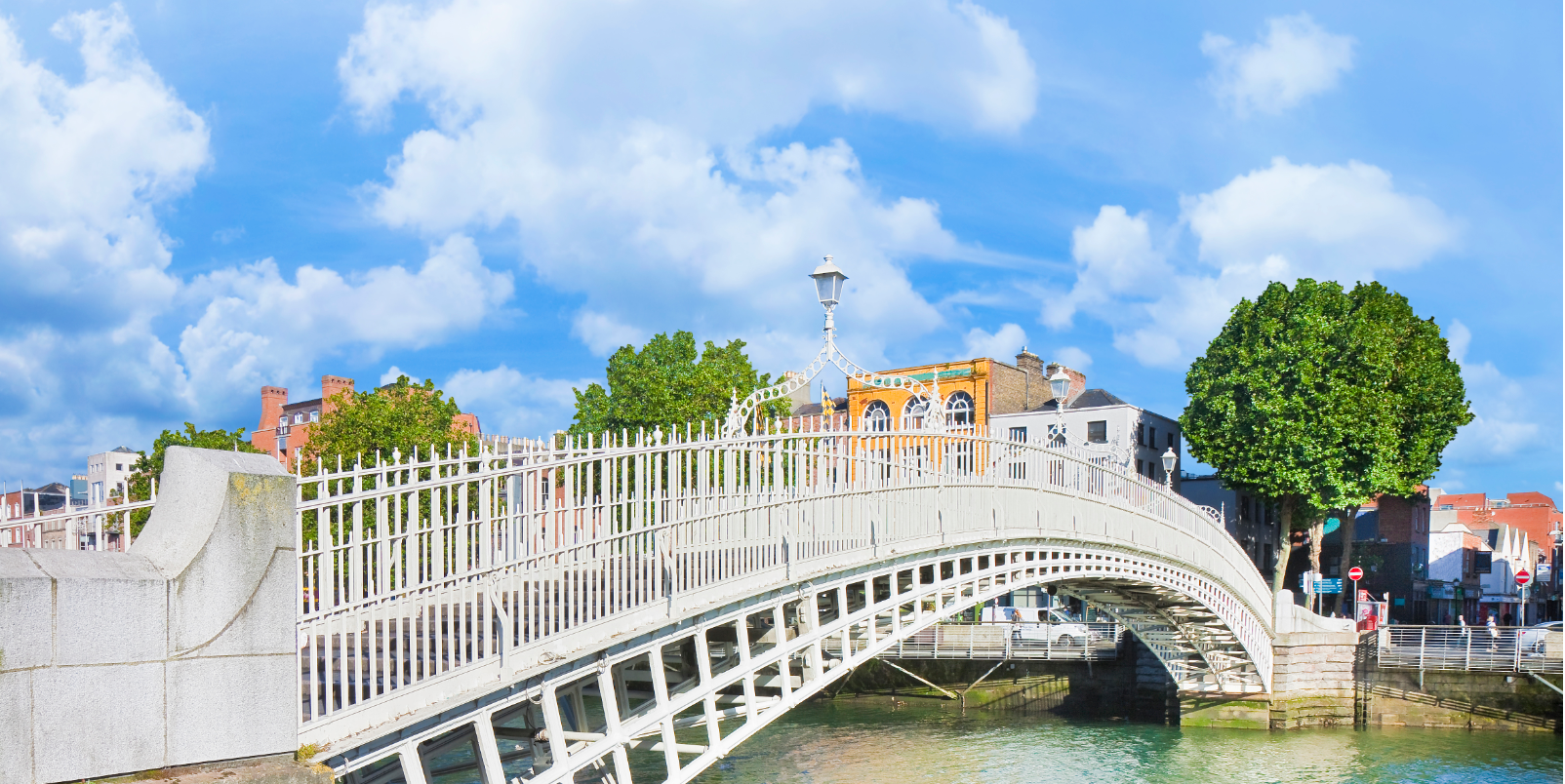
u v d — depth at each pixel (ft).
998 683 163.43
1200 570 115.03
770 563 52.90
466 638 40.98
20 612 25.39
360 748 33.68
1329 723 143.43
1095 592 117.29
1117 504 96.53
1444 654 139.44
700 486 48.47
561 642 40.96
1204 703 144.56
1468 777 112.06
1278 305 174.70
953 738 136.15
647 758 117.19
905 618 68.08
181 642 28.02
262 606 29.60
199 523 28.89
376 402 133.49
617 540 43.96
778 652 54.85
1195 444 177.06
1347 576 172.35
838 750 127.44
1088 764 119.55
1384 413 163.32
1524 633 138.92
